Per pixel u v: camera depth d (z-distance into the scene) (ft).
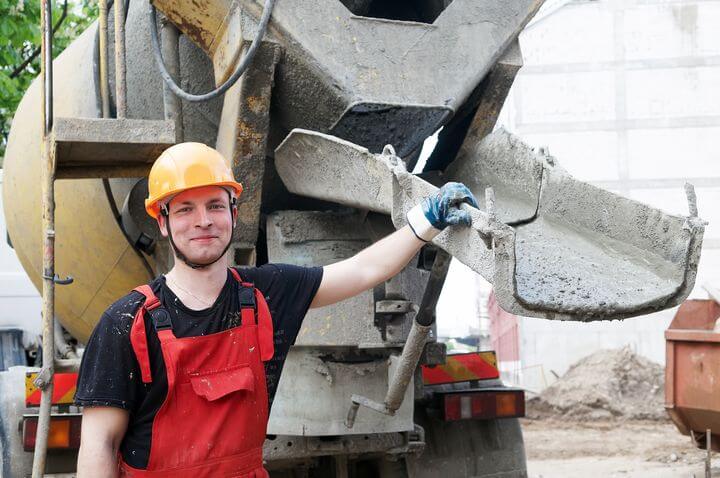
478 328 97.96
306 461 13.60
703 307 21.83
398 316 11.78
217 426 6.72
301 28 10.82
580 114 60.13
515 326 58.44
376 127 11.16
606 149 59.77
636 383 36.78
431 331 13.30
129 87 13.92
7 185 16.88
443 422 15.30
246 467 6.86
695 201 7.46
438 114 11.09
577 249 8.55
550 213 9.37
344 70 10.86
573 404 35.47
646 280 7.63
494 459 15.34
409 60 11.12
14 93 33.12
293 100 11.35
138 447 6.81
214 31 11.66
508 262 6.70
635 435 30.22
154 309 6.80
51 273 11.17
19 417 13.74
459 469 15.05
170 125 11.54
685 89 59.16
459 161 11.57
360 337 11.60
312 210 13.17
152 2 11.83
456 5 11.44
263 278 7.37
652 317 54.75
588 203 8.76
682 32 59.26
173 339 6.71
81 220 15.01
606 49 59.82
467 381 16.05
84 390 6.68
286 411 11.80
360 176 9.74
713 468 22.81
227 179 7.16
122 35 12.08
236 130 11.35
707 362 19.52
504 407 15.23
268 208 13.12
